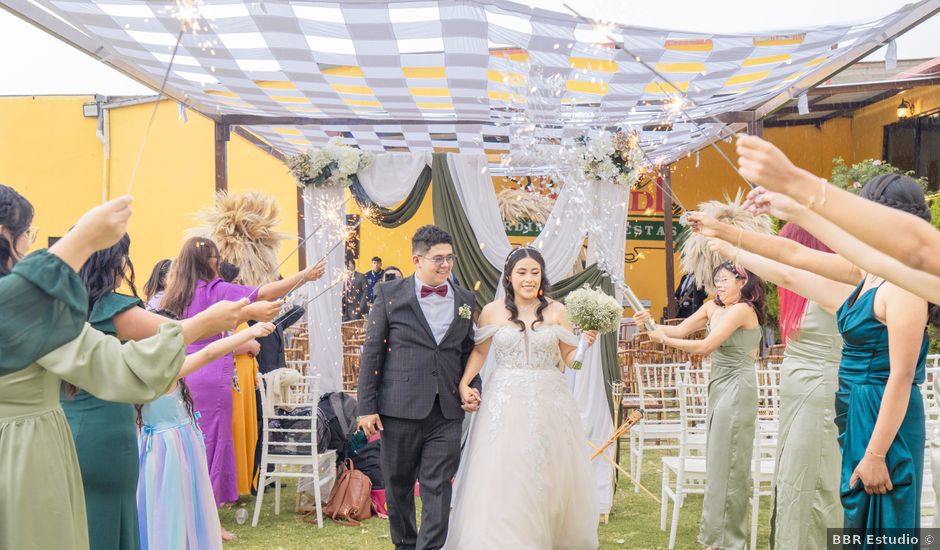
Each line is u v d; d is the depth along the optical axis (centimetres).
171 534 351
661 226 1502
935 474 264
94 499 280
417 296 425
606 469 544
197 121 1315
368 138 847
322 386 648
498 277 615
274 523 532
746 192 1470
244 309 239
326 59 551
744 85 637
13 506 202
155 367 208
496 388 407
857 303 263
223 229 719
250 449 588
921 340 247
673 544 466
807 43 528
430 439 415
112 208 191
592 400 563
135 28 487
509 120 727
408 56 543
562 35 486
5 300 181
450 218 618
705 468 467
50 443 211
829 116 1456
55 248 189
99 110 1325
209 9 461
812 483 345
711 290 907
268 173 1308
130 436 292
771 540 365
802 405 350
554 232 597
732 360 437
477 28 485
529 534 381
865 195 252
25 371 208
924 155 1251
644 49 521
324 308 648
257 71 579
